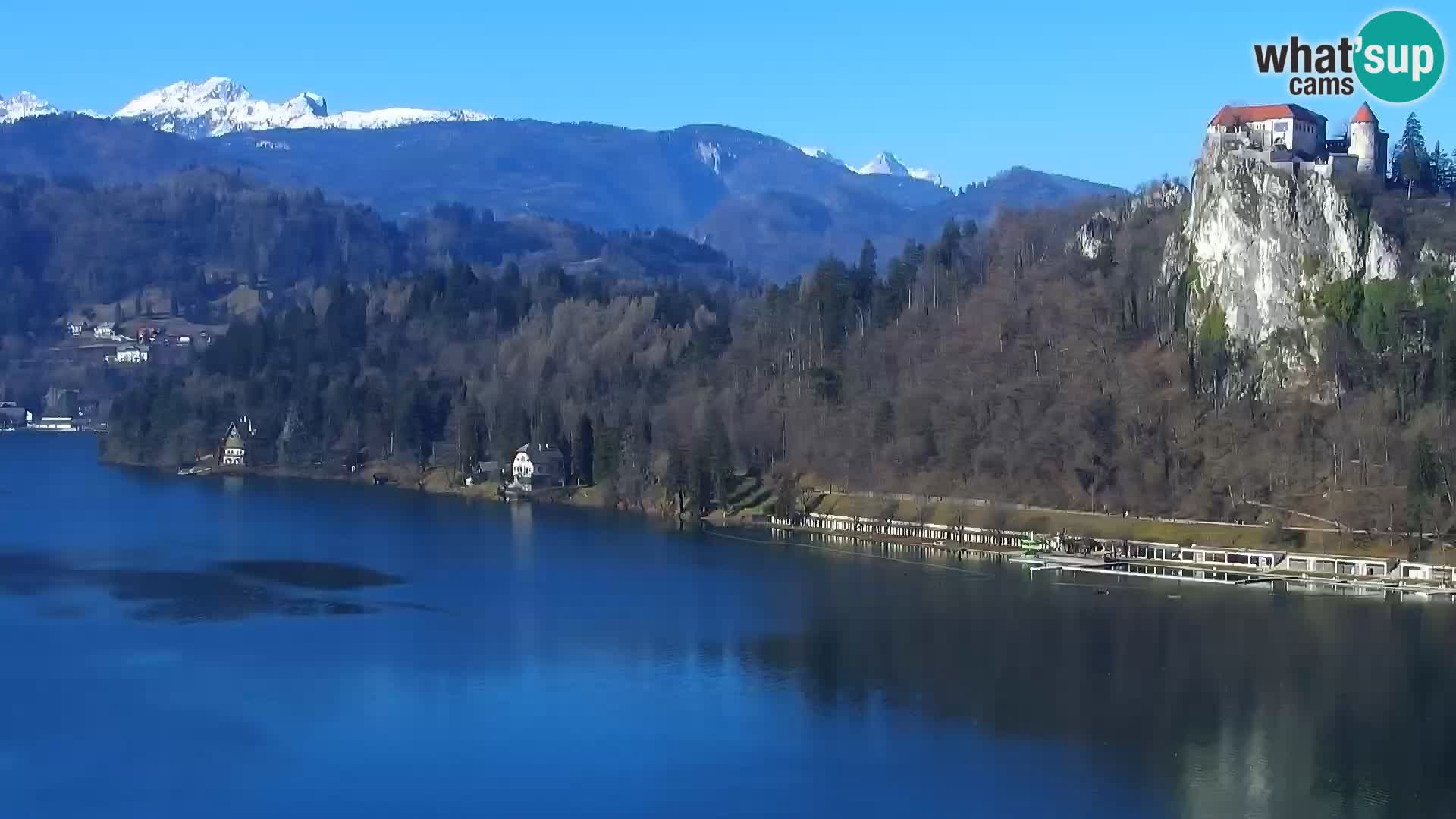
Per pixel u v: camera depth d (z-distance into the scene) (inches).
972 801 6747.1
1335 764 7180.1
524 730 7731.3
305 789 6904.5
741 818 6560.0
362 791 6889.8
